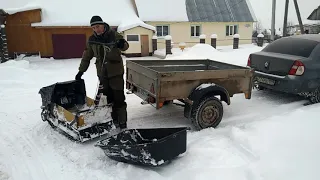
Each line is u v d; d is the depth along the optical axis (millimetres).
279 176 3004
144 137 4000
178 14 19359
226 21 21031
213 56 12953
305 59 5762
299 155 3342
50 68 12055
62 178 3350
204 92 4488
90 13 17031
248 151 3676
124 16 17891
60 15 16250
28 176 3408
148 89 4594
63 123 4430
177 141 3529
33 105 6262
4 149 4094
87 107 4992
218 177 3162
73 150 4020
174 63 6148
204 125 4672
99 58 4473
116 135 3838
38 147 4145
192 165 3484
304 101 6234
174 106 6043
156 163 3381
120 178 3283
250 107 5934
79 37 16719
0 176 3400
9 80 8164
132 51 16750
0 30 13219
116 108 4605
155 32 17406
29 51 16031
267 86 6246
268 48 6766
